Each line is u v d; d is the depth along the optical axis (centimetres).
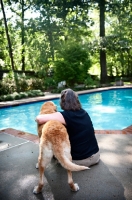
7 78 1252
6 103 870
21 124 681
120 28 2139
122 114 777
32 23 1842
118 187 200
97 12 2264
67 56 1441
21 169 245
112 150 292
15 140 356
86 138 225
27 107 908
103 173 227
